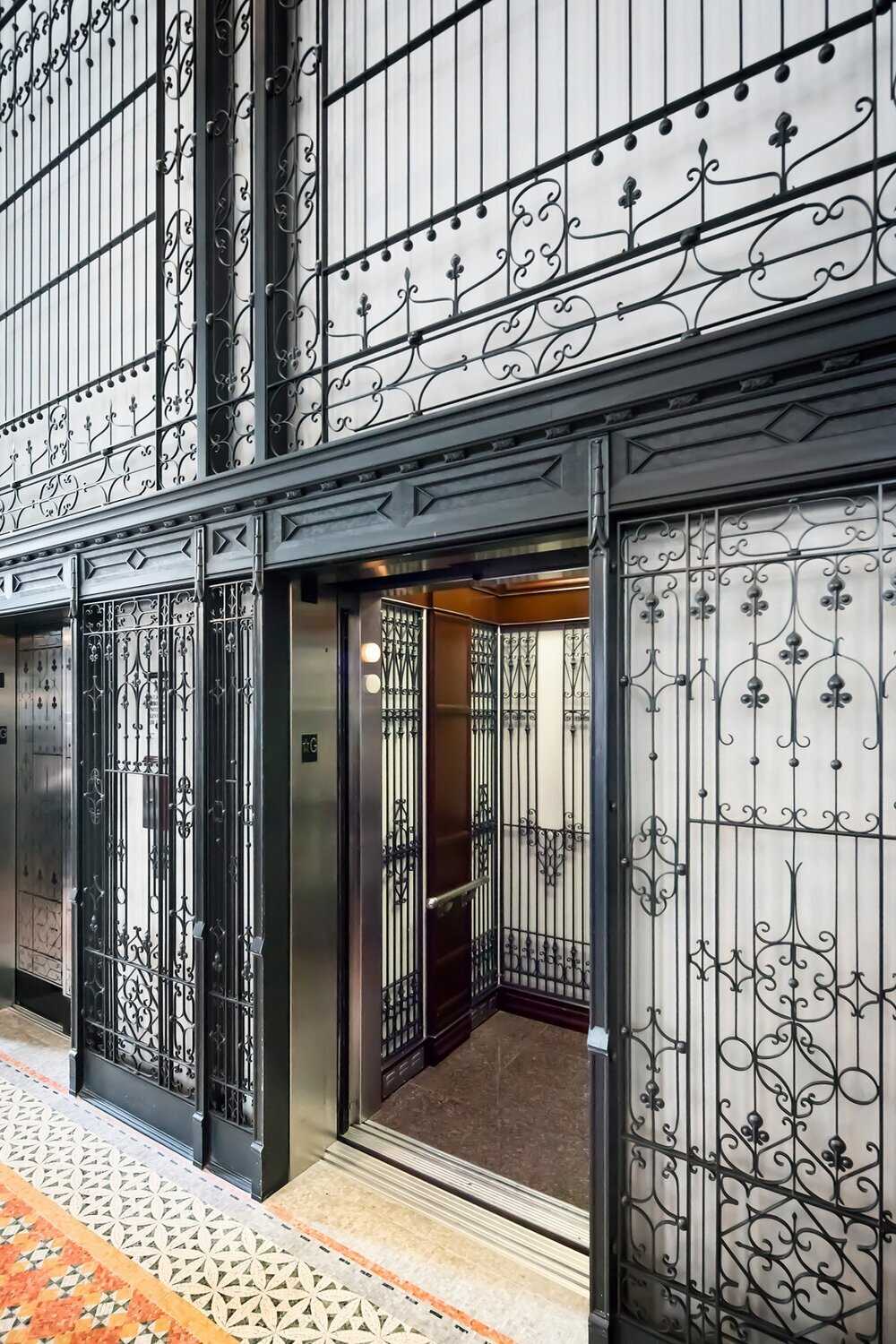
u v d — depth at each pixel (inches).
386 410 99.8
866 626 63.5
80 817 135.0
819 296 66.8
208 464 113.8
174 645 121.6
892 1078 61.9
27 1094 132.1
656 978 73.7
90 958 133.7
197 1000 110.4
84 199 148.6
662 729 73.8
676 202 70.0
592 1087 73.3
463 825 151.6
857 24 61.0
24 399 167.3
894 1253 61.2
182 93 120.9
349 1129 116.6
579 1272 85.9
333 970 113.8
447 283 93.5
